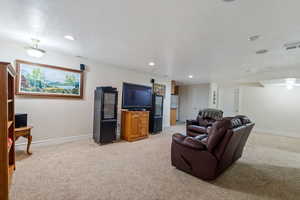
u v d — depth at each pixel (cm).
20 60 294
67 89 358
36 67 313
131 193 179
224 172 242
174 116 729
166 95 630
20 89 296
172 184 201
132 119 403
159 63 401
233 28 203
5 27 219
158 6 159
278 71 447
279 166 270
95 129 377
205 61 367
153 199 170
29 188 181
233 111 691
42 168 231
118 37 245
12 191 174
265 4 149
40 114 323
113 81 443
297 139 488
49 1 156
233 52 298
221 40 243
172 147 251
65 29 222
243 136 261
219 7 157
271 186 204
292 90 551
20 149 300
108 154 298
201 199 173
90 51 322
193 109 796
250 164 275
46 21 200
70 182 197
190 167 226
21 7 168
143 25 203
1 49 277
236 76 546
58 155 283
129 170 236
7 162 149
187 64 402
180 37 237
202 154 212
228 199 175
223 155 205
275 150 362
